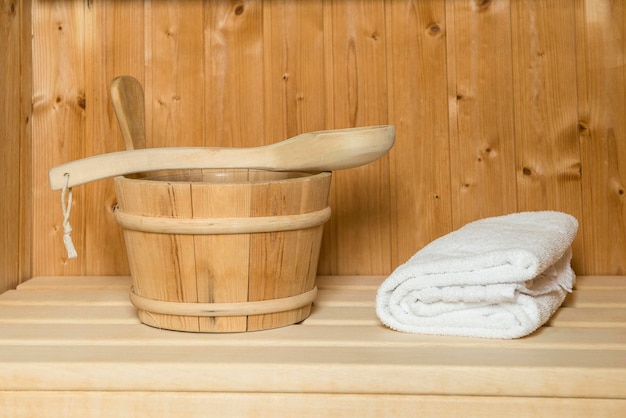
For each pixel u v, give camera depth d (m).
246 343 1.26
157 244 1.26
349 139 1.30
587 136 1.67
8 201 1.65
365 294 1.56
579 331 1.30
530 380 1.12
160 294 1.30
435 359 1.16
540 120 1.68
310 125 1.71
